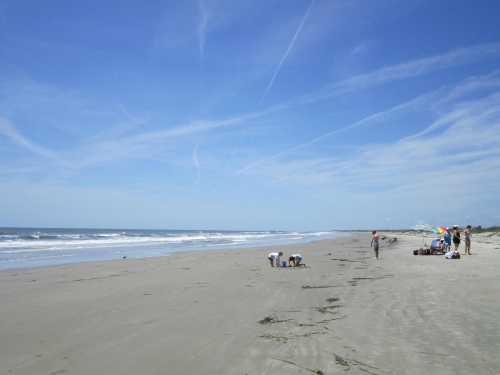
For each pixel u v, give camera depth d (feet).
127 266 61.41
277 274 50.16
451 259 66.39
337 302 30.91
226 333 22.49
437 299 30.25
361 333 21.84
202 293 35.94
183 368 17.17
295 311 27.99
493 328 21.89
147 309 29.17
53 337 22.13
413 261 65.05
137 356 18.78
